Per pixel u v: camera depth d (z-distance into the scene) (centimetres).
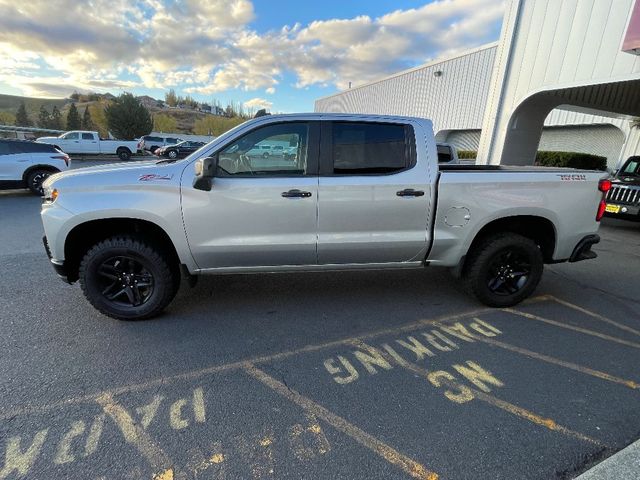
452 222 363
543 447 215
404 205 352
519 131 1091
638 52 725
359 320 367
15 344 311
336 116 345
